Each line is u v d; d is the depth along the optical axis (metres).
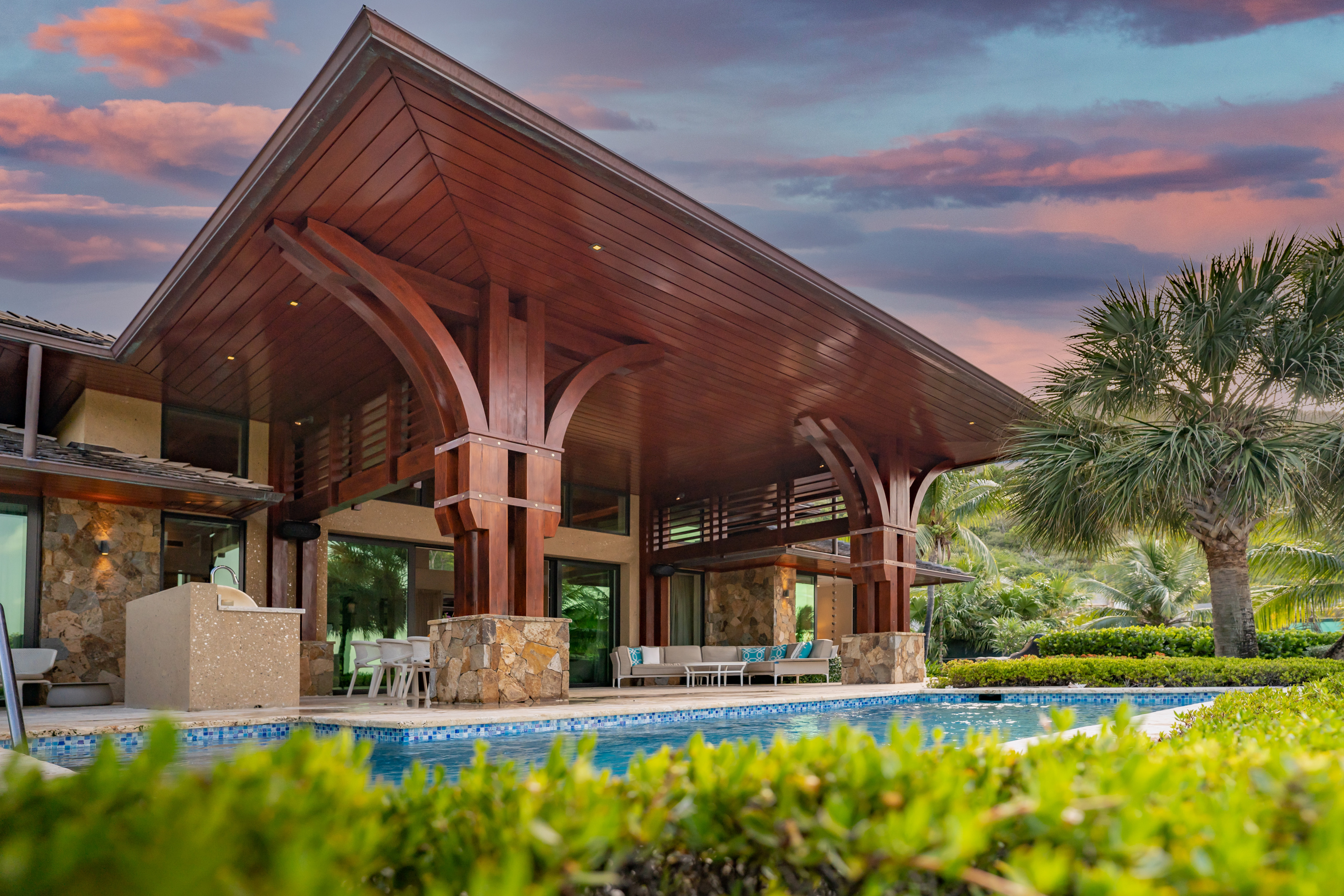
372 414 11.34
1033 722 8.73
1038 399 11.66
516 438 8.32
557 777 1.39
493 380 8.19
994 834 1.17
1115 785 1.19
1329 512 10.55
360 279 7.50
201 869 0.74
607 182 6.72
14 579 10.07
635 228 7.40
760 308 8.95
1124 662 11.08
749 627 17.69
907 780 1.23
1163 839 1.08
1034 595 25.95
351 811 1.16
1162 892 0.86
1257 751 1.71
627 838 1.13
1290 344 9.88
